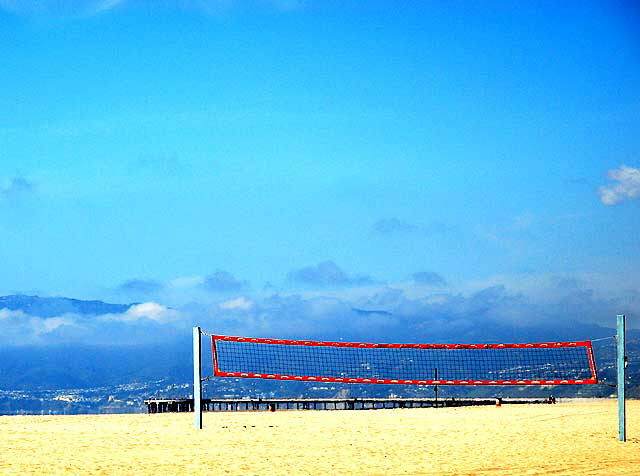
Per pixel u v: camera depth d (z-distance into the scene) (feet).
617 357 67.56
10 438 65.10
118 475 46.78
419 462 53.26
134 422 85.05
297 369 122.83
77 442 62.49
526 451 59.16
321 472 48.85
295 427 77.87
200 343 76.54
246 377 81.92
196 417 75.15
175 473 47.85
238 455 55.98
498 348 83.71
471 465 52.01
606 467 51.44
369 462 53.16
